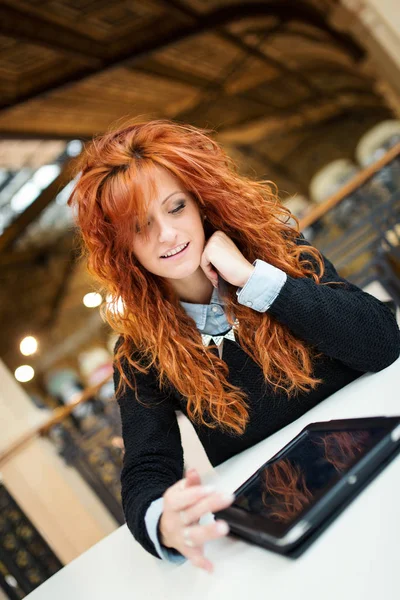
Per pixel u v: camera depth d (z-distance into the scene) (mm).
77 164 1028
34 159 8297
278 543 591
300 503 634
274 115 13055
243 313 1011
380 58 5262
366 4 4957
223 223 1055
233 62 8680
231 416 1030
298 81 11273
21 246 10914
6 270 11125
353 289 1083
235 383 1043
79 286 12477
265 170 15688
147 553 852
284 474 743
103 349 13242
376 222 2848
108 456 3914
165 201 945
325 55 9906
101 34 5570
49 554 3783
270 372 1010
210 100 10055
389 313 1040
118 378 1131
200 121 11047
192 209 981
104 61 6086
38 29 4828
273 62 9414
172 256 973
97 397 3885
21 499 3898
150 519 751
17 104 5906
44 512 3893
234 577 625
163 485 893
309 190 15797
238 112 11602
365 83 12039
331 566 545
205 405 1069
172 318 1045
